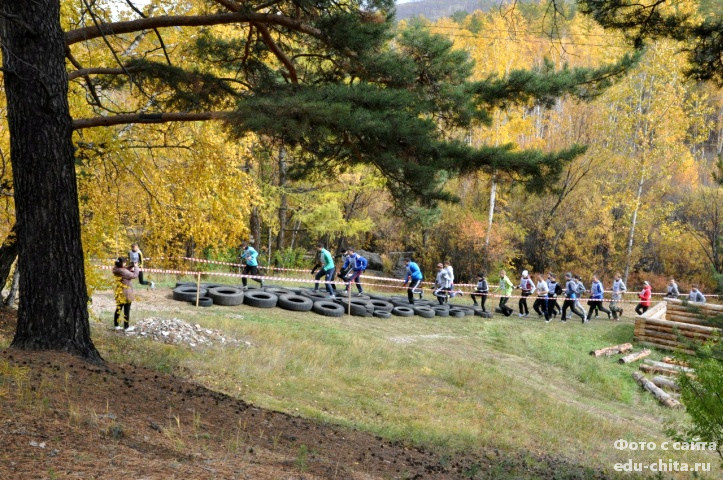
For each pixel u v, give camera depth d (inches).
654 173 1480.1
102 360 319.9
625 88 1353.3
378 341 625.9
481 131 1229.7
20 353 285.3
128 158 441.4
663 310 918.4
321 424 317.7
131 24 355.9
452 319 851.4
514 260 1601.9
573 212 1542.8
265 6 370.9
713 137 2309.3
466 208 1480.1
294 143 378.0
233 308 699.4
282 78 469.4
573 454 380.2
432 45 436.5
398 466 247.4
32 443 167.5
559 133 1579.7
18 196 308.2
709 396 285.0
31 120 304.0
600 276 1510.8
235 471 176.6
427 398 464.4
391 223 1520.7
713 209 1497.3
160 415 233.3
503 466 295.7
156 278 875.4
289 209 1216.8
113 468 158.4
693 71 347.9
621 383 607.5
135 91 446.3
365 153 389.1
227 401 302.0
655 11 330.3
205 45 458.9
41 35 304.2
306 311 748.6
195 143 479.2
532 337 767.7
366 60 405.4
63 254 310.0
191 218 487.2
